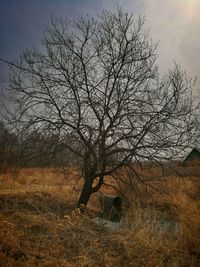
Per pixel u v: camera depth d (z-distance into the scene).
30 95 13.49
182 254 7.77
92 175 13.95
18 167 14.24
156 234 8.80
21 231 7.38
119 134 13.06
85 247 7.34
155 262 7.02
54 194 15.93
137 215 10.12
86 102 13.16
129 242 7.96
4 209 10.68
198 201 13.82
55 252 6.72
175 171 14.22
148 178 14.38
